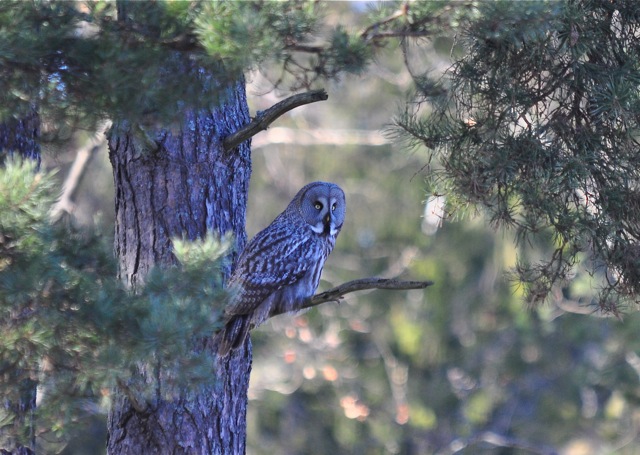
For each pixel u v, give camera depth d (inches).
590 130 477.4
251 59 380.8
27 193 363.9
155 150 484.4
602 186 479.2
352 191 1333.7
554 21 420.2
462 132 482.3
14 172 366.0
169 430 480.1
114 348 368.5
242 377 507.2
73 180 884.6
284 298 534.0
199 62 395.5
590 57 486.3
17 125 532.4
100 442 1058.7
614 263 483.5
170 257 483.8
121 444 484.4
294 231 542.9
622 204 475.8
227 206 498.0
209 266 401.1
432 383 1330.0
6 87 389.1
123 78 385.7
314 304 447.2
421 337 1305.4
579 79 473.4
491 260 1286.9
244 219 513.0
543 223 486.6
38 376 385.1
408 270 1321.4
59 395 383.9
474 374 1338.6
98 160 1208.8
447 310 1321.4
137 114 394.3
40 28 386.0
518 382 1342.3
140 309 378.6
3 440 401.4
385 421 1262.3
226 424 494.0
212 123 492.7
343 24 431.8
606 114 474.6
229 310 499.8
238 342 499.8
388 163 1338.6
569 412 1309.1
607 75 471.5
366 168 1348.4
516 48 467.2
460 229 1298.0
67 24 385.7
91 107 395.5
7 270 365.7
